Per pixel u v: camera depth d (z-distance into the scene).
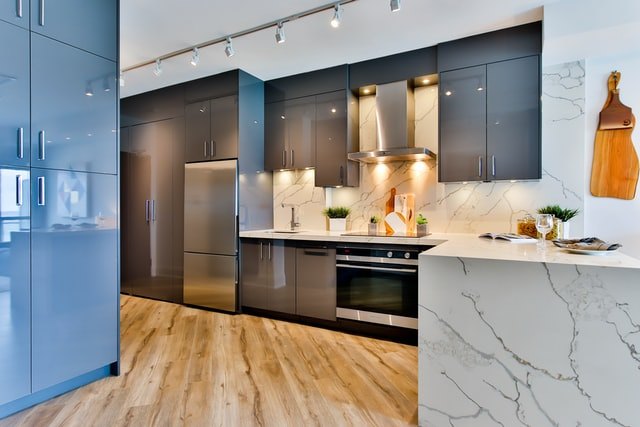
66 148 2.13
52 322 2.07
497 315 1.67
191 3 2.54
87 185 2.24
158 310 3.92
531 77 2.83
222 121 3.83
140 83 4.15
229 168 3.77
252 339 3.05
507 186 3.15
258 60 3.52
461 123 3.06
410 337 2.97
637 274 1.42
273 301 3.59
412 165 3.59
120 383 2.28
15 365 1.92
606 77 2.89
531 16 2.73
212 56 3.42
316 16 2.71
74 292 2.18
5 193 1.88
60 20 2.11
